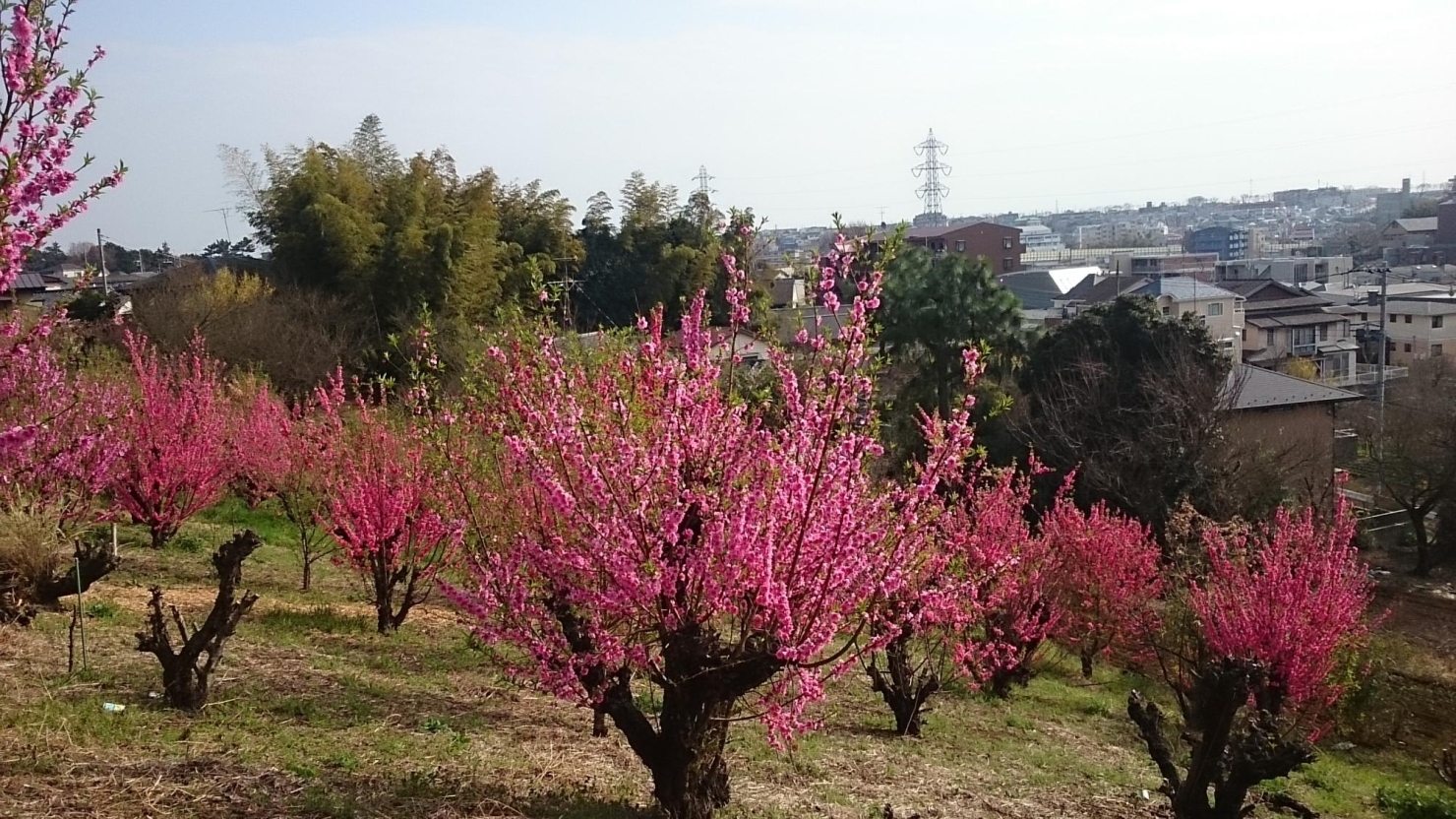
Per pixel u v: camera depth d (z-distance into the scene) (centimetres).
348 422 1164
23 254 437
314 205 2633
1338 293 6094
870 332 547
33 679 664
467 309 2666
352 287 2625
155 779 504
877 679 957
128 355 2003
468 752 646
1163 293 4544
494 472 747
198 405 1284
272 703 689
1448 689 1473
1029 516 2266
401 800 529
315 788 527
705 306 671
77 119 438
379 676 832
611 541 515
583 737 739
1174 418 2181
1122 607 1398
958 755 913
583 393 621
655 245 3244
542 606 552
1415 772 1216
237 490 1548
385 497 998
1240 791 636
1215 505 2111
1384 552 2591
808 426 523
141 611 938
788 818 621
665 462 523
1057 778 891
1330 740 1308
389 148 3253
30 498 876
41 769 493
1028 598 1248
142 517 1256
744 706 652
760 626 534
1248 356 4700
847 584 519
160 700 656
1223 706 643
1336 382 4175
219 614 659
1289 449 2269
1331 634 1119
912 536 568
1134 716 678
